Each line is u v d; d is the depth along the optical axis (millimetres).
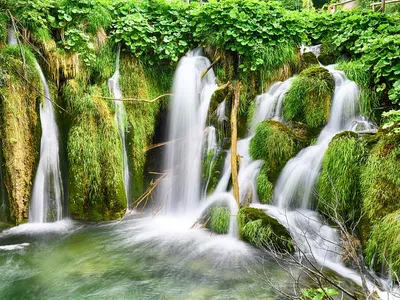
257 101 6766
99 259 4445
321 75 5988
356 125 5582
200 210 5855
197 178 6285
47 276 4020
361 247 4062
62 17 5949
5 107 5211
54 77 5785
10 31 5527
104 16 6410
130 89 6480
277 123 5758
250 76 6992
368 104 5801
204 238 4992
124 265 4285
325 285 3674
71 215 5809
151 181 6516
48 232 5297
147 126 6613
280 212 4992
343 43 7156
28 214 5578
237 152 6211
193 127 6793
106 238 5086
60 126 5844
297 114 6121
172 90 7070
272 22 7047
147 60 6848
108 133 5840
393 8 9977
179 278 3959
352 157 4461
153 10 7184
